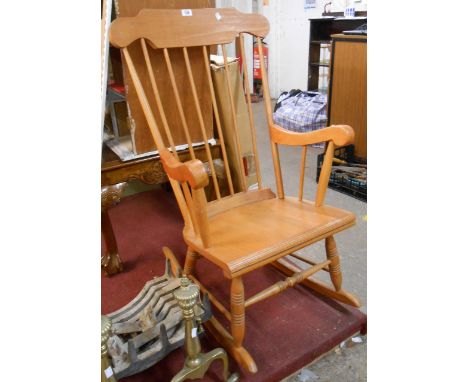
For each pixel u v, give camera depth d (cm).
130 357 85
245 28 114
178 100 106
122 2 105
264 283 133
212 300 114
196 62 117
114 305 124
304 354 103
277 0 404
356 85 216
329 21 344
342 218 101
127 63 98
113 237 137
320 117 273
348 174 205
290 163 250
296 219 102
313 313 118
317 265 110
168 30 102
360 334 116
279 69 434
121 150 122
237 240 92
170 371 100
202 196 85
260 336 109
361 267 140
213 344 108
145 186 217
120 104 129
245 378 96
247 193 119
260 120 345
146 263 148
